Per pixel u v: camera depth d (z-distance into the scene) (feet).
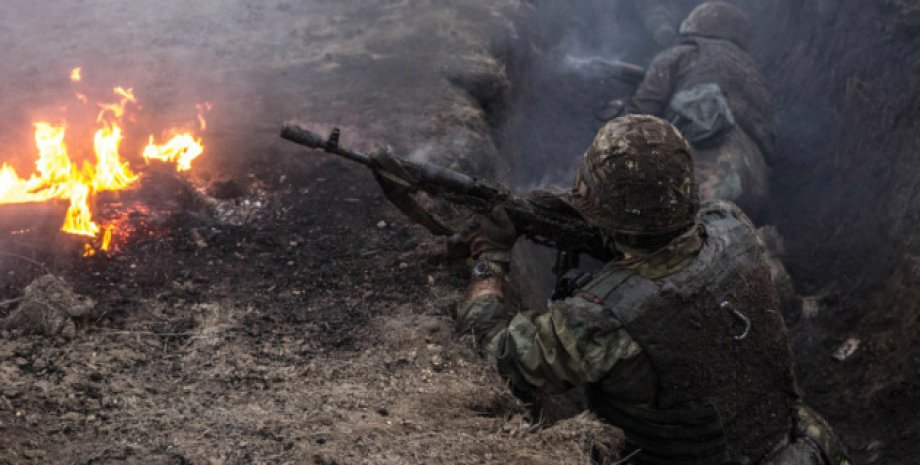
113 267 9.86
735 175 18.61
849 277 17.98
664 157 7.19
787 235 20.01
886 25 20.44
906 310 15.94
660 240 7.36
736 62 20.98
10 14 17.70
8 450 6.68
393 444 7.20
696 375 7.17
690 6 27.58
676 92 20.59
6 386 7.47
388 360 8.54
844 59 22.12
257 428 7.26
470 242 9.16
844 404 15.67
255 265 10.29
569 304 7.40
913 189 17.34
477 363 8.42
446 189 8.92
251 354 8.49
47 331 8.29
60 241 10.09
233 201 11.73
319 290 9.87
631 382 7.17
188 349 8.46
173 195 11.55
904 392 15.07
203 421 7.33
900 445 14.43
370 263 10.50
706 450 7.32
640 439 7.56
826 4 23.65
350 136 13.75
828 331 17.06
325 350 8.70
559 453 7.33
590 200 7.45
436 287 9.99
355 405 7.75
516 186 16.05
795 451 7.68
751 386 7.48
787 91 24.77
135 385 7.80
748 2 28.66
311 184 12.34
